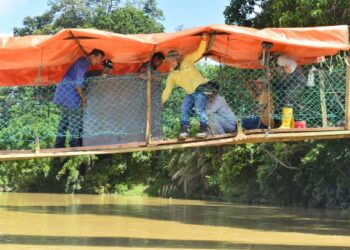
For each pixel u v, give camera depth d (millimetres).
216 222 21766
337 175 26828
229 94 13422
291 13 18062
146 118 11852
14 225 19703
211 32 11516
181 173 40469
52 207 29281
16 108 14695
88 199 37406
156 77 11914
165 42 11594
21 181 46250
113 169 45031
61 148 11648
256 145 31844
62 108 12031
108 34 11367
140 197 41531
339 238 16734
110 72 12359
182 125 11781
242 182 35500
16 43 11781
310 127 12289
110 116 11930
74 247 14227
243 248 14484
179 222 21641
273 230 18922
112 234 17406
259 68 13172
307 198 31141
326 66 13344
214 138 11516
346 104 11406
